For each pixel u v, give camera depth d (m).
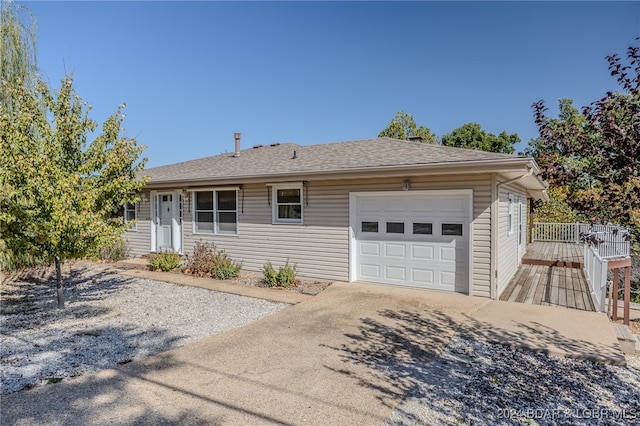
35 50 11.19
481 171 6.87
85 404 3.45
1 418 3.21
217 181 10.40
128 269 11.27
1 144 6.09
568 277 9.84
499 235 7.71
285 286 8.62
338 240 9.12
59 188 6.21
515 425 3.12
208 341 5.18
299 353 4.73
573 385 3.89
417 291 8.07
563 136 3.17
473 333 5.48
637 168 2.82
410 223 8.38
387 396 3.61
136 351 4.87
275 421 3.15
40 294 8.35
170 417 3.21
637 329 7.62
